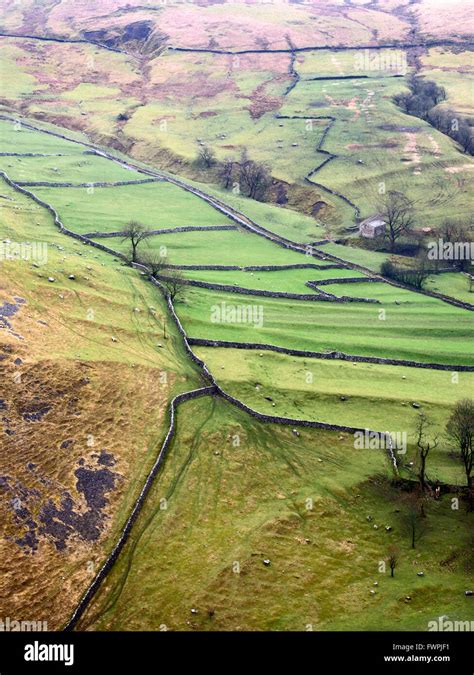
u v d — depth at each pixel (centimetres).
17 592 7862
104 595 8075
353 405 11469
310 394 11606
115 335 12056
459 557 8812
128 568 8412
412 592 8300
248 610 8000
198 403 11169
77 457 9581
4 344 10531
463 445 9794
